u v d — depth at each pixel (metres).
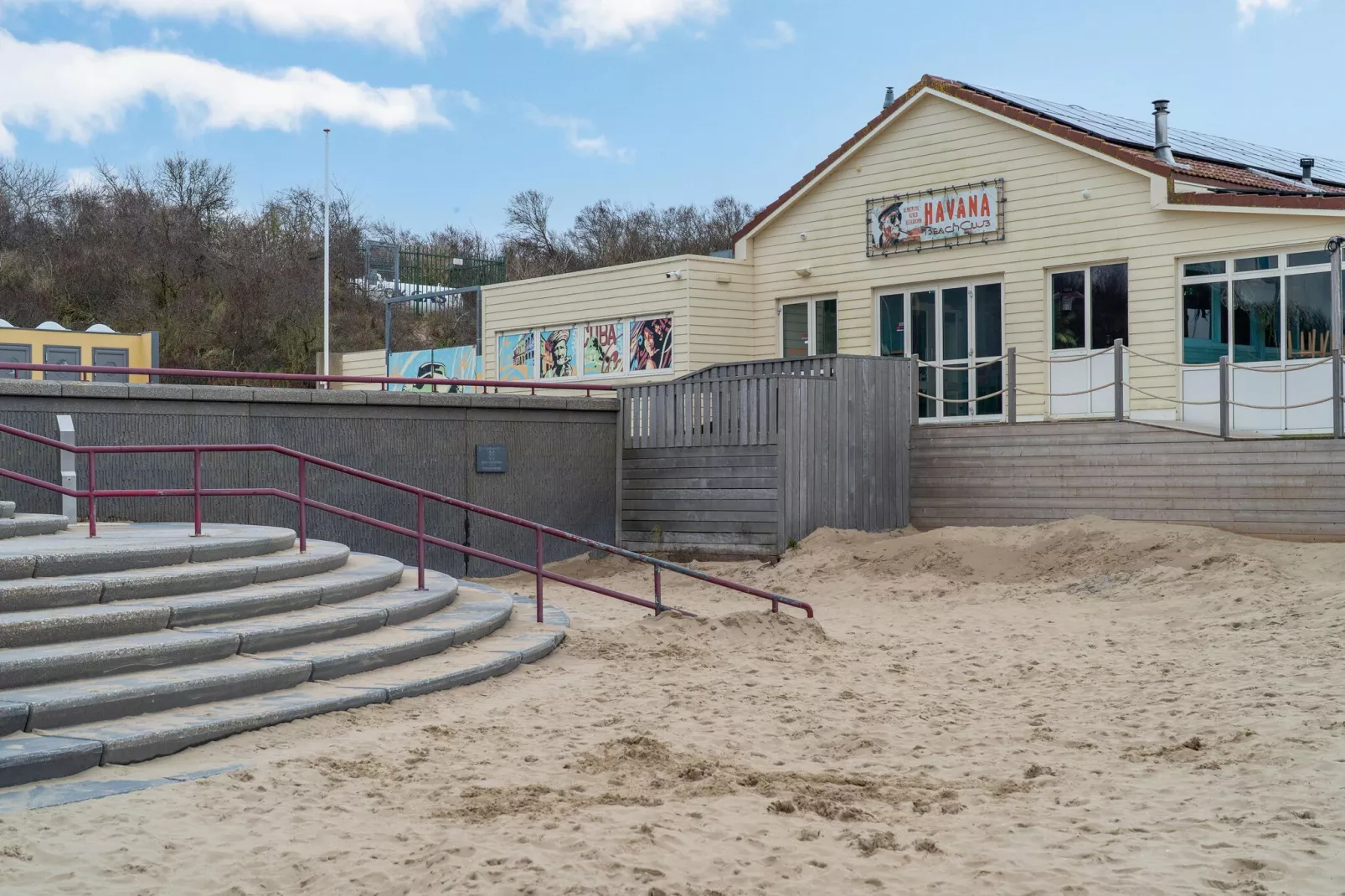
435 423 16.94
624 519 18.31
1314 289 16.64
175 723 7.00
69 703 6.87
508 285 26.14
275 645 8.72
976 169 20.05
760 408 16.70
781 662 9.98
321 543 12.16
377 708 8.04
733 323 22.91
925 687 9.11
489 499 17.39
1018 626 11.76
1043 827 5.71
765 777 6.58
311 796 6.16
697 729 7.75
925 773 6.80
